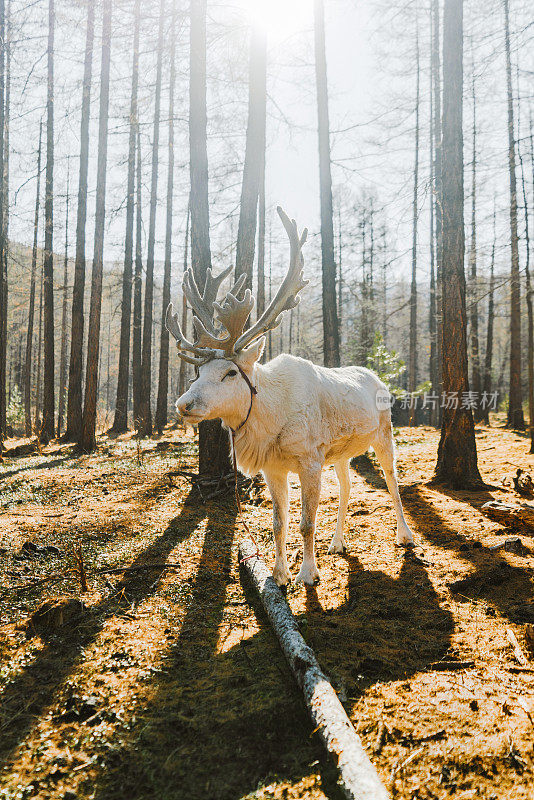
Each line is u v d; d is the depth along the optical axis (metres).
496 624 3.50
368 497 7.18
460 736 2.41
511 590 4.02
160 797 2.18
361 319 27.28
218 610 3.91
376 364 14.12
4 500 7.43
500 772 2.19
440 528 5.68
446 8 8.14
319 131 12.12
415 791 2.12
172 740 2.50
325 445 4.57
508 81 14.93
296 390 4.36
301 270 4.28
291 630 3.23
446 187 8.17
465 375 7.90
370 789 1.96
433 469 9.29
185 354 4.03
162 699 2.81
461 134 8.15
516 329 19.62
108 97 14.38
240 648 3.33
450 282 8.02
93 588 4.27
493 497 7.03
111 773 2.32
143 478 8.81
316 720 2.44
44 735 2.57
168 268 21.42
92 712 2.73
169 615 3.81
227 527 5.99
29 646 3.41
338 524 5.14
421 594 4.05
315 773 2.25
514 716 2.53
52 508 6.90
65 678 3.03
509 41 8.74
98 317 14.23
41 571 4.63
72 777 2.29
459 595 4.00
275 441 4.29
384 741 2.41
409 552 4.99
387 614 3.73
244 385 4.05
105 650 3.34
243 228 8.20
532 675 2.89
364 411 5.00
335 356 11.81
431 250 22.72
